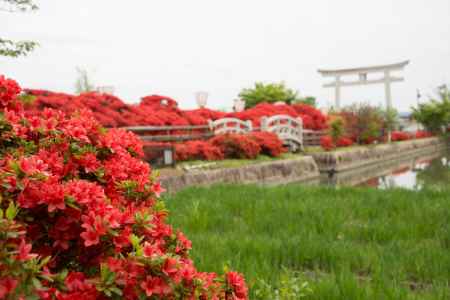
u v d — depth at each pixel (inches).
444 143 1838.1
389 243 225.3
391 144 1282.0
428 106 1753.2
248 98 1785.2
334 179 802.8
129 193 92.0
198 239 221.0
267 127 857.5
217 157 681.0
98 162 92.0
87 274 75.5
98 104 625.6
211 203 326.6
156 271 71.2
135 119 662.5
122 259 71.1
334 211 293.3
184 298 75.9
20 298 59.1
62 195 70.2
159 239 86.9
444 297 146.1
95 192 75.4
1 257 59.1
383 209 309.7
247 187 443.5
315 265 190.9
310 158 867.4
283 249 201.8
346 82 1569.9
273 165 729.6
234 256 188.9
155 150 519.5
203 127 745.0
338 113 1224.8
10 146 88.4
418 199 345.7
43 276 61.5
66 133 91.4
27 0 425.1
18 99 99.0
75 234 74.7
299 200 343.3
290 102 1852.9
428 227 251.8
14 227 60.9
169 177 487.8
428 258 190.5
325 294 146.5
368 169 967.0
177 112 798.5
